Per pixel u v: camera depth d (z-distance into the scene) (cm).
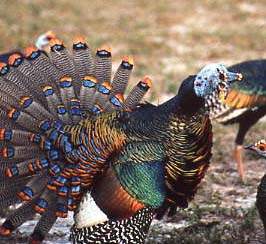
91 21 3375
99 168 1192
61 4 3622
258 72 1762
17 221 1227
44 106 1240
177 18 3372
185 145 1178
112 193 1186
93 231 1202
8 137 1216
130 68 1278
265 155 1428
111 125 1195
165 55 2894
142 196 1181
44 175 1220
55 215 1221
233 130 2133
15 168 1216
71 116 1238
